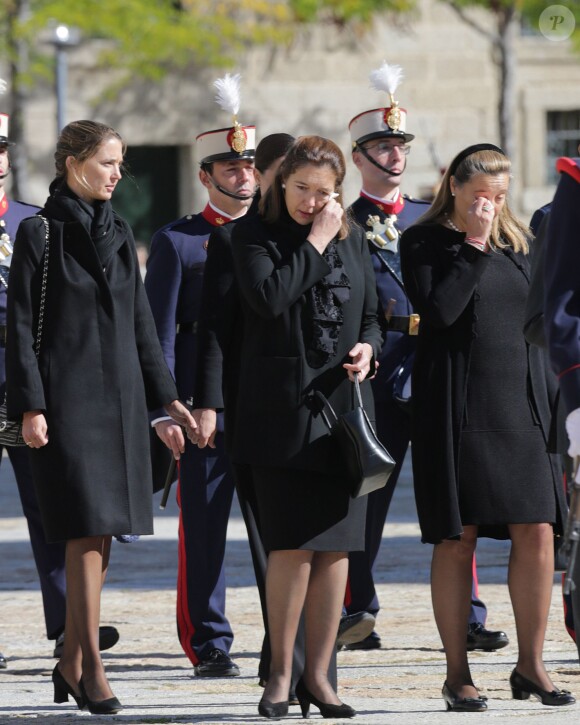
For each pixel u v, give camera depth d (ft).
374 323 57.41
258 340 55.72
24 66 231.30
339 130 257.96
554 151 267.18
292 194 55.57
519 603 58.34
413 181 260.62
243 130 73.00
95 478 57.21
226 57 242.58
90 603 57.57
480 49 261.65
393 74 78.28
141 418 59.36
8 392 57.06
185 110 253.44
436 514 57.06
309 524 54.80
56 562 72.90
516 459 57.47
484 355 57.82
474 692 57.57
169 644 77.05
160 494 150.82
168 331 72.13
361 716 56.08
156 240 73.51
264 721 55.31
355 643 73.92
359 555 74.84
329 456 54.85
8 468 176.04
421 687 63.67
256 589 92.38
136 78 251.39
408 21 258.37
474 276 57.06
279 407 54.90
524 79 263.49
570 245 45.73
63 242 58.08
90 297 57.93
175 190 256.52
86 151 58.34
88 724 55.77
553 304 45.62
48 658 73.87
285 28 246.27
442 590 58.29
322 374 55.31
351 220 58.49
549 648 72.13
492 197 58.18
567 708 57.31
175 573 99.76
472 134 262.06
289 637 55.67
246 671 69.87
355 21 255.09
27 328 57.31
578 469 45.39
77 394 57.47
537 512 57.21
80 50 247.50
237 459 55.88
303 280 54.44
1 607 88.94
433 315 56.90
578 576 45.52
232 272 58.70
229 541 113.50
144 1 228.43
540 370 58.59
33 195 245.45
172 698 62.39
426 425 57.62
